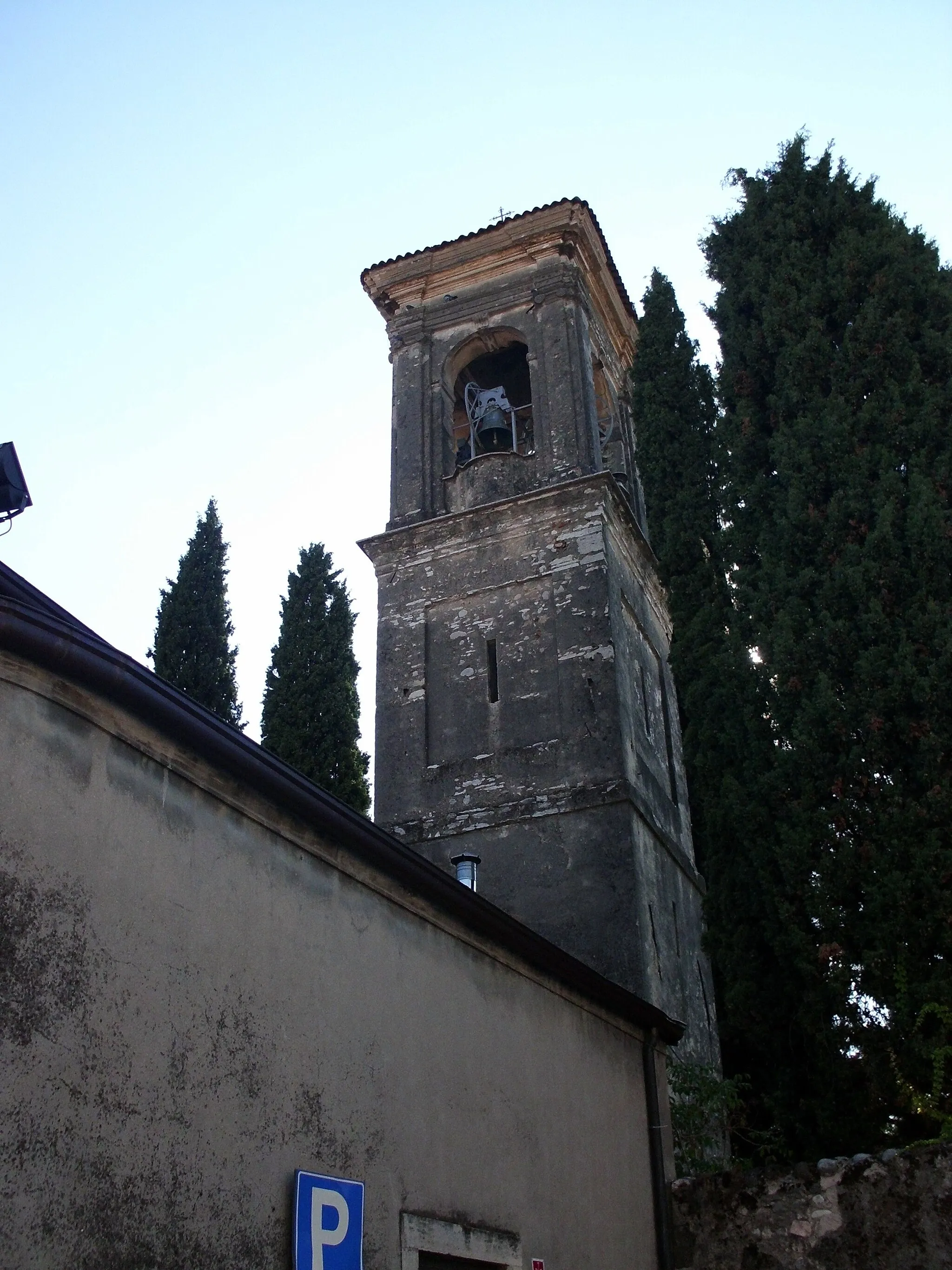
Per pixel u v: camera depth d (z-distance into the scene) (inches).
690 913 761.6
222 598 981.8
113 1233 211.9
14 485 269.9
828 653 521.3
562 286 909.2
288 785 284.2
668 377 749.9
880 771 491.2
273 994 272.1
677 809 801.6
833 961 473.4
